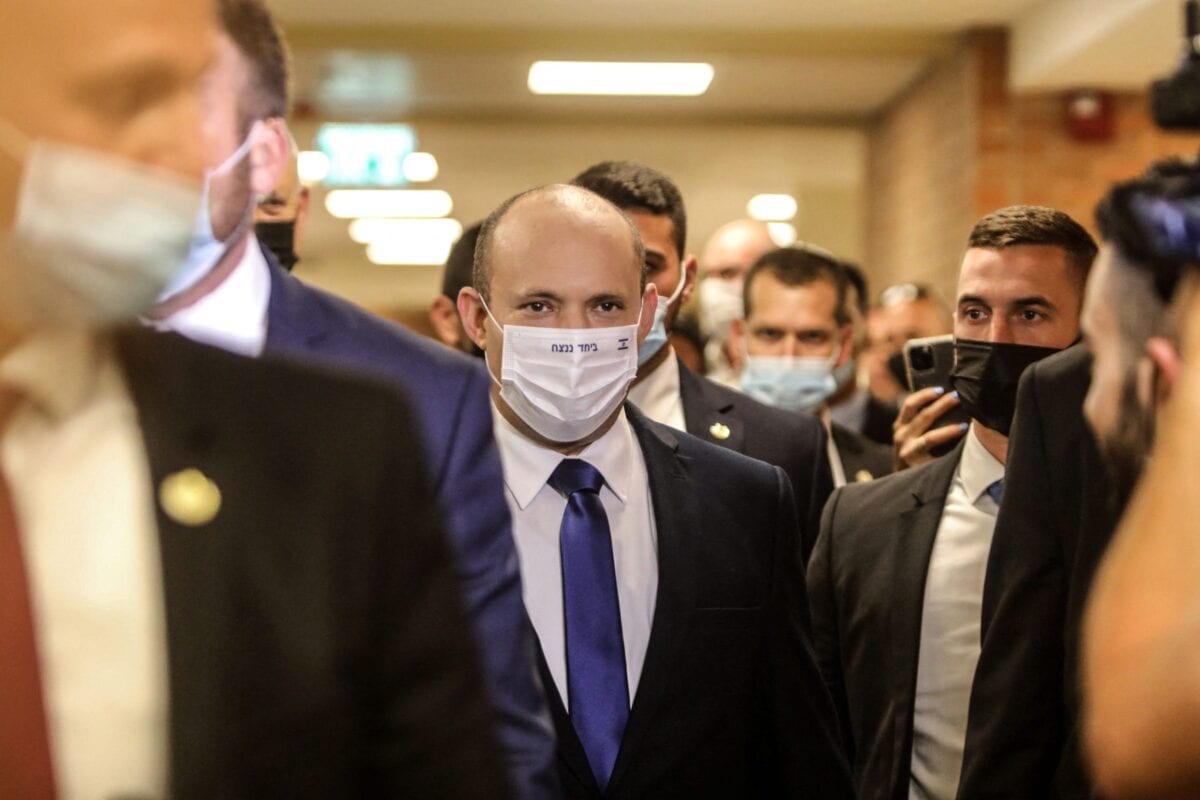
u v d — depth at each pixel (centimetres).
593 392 195
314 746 93
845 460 336
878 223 837
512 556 147
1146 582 105
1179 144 653
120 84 95
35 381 95
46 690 91
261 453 97
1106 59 589
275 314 148
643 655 193
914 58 692
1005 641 205
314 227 1338
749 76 731
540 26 651
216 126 122
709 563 195
